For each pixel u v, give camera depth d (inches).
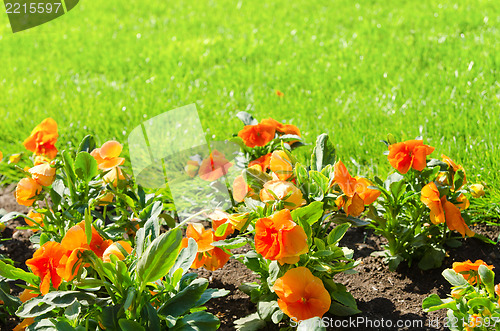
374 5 264.5
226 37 231.0
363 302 79.4
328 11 260.8
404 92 151.6
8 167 129.9
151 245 57.1
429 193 73.2
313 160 77.9
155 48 222.2
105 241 65.3
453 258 87.6
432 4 245.1
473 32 193.0
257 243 59.2
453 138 118.6
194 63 200.8
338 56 189.3
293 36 224.4
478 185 82.7
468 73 152.9
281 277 62.5
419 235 84.2
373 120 135.5
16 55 228.5
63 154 74.5
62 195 78.6
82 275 66.6
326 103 151.2
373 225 89.7
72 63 212.8
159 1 319.9
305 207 64.2
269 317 71.6
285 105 151.9
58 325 58.2
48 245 58.9
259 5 291.1
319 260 68.1
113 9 306.5
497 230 93.4
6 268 63.2
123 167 97.0
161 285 66.4
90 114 152.6
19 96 175.2
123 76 193.6
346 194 66.3
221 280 86.2
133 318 61.1
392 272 86.4
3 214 86.9
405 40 197.6
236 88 170.7
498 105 129.0
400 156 76.3
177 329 61.4
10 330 77.7
